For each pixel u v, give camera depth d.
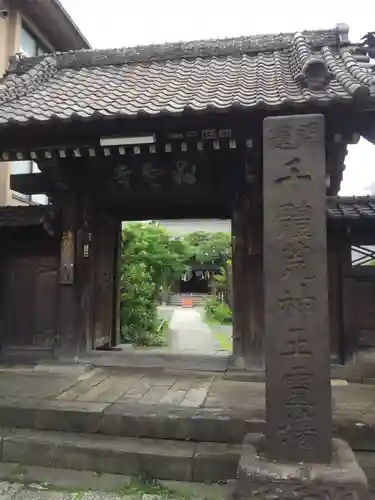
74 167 6.66
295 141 3.48
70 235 6.82
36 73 7.40
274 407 3.32
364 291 6.36
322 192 3.41
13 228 6.84
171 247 17.47
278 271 3.41
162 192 6.84
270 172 3.50
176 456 4.01
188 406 4.78
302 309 3.35
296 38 7.30
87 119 5.03
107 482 3.92
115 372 6.45
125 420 4.50
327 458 3.21
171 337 14.84
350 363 6.21
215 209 7.77
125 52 8.03
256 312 6.30
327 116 4.87
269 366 3.36
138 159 6.52
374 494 3.68
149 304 13.15
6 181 9.38
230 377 6.02
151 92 6.15
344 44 6.77
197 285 44.78
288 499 2.99
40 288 7.13
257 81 6.00
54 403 4.88
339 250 6.41
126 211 8.00
